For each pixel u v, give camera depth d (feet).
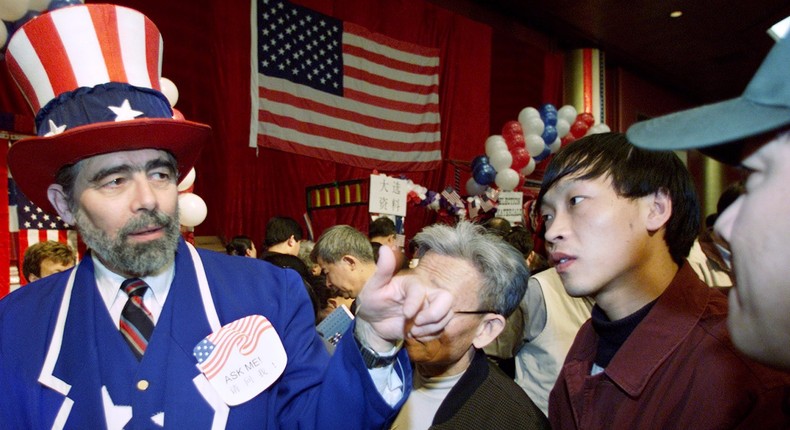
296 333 3.69
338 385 3.00
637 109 34.04
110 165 3.30
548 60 26.18
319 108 16.83
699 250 8.57
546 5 24.90
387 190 13.38
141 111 3.44
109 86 3.41
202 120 14.61
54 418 3.14
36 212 10.86
